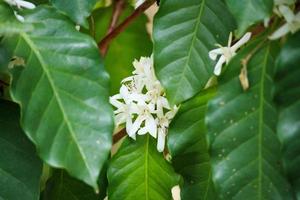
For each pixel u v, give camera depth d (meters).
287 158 0.41
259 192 0.47
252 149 0.47
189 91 0.50
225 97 0.47
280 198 0.46
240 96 0.47
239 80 0.47
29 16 0.48
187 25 0.50
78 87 0.47
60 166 0.45
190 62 0.50
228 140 0.47
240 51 0.47
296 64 0.41
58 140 0.46
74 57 0.47
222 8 0.51
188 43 0.50
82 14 0.49
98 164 0.45
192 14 0.51
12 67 0.47
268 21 0.47
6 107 0.50
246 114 0.47
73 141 0.46
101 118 0.46
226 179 0.47
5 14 0.46
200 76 0.50
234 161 0.47
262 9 0.45
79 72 0.47
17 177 0.49
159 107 0.53
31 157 0.50
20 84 0.46
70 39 0.48
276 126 0.43
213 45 0.51
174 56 0.50
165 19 0.50
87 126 0.46
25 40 0.47
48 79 0.47
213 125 0.47
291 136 0.41
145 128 0.53
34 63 0.47
